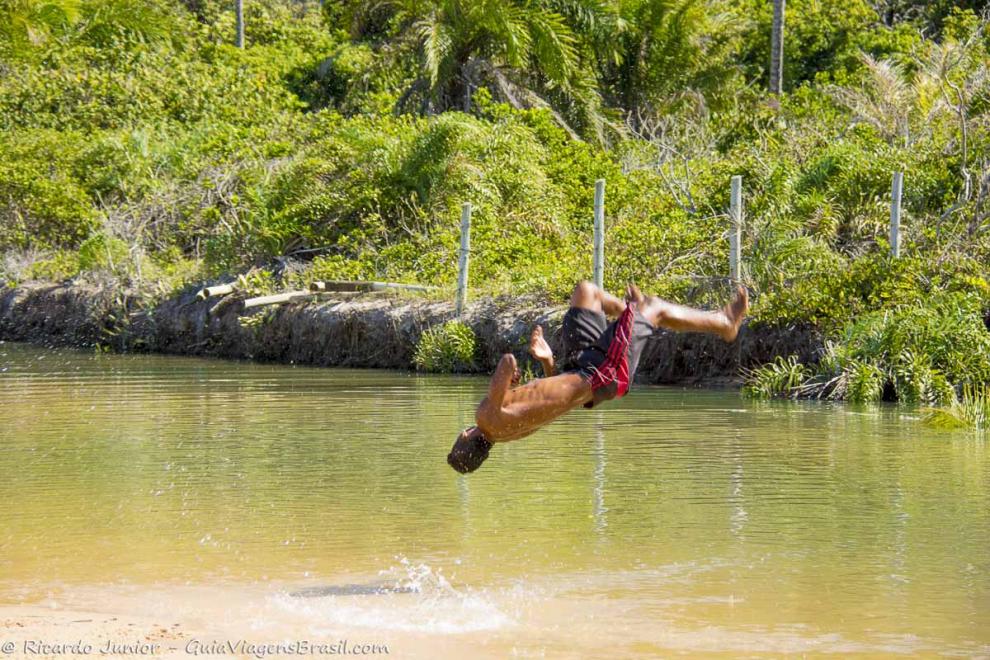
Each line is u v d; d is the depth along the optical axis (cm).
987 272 1717
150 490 1014
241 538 857
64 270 2841
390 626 668
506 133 2658
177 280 2541
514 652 627
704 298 1814
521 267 2197
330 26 4612
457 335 1967
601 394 697
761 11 4028
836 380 1606
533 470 1098
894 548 826
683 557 805
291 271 2436
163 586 745
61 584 748
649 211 2244
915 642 639
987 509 937
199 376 1967
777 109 2895
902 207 2016
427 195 2544
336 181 2623
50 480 1058
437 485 1032
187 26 4312
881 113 2453
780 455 1170
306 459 1157
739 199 1823
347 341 2158
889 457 1158
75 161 3061
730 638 646
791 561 794
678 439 1267
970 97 2277
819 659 612
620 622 674
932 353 1598
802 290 1736
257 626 668
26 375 2000
